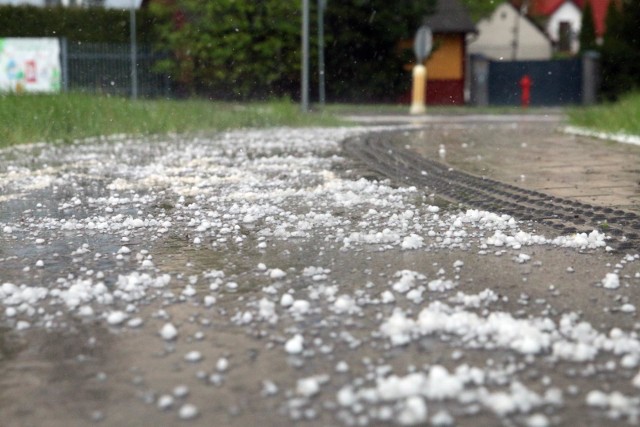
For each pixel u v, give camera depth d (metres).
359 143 11.10
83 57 27.34
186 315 2.91
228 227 4.72
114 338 2.65
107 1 35.16
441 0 36.00
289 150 9.98
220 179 6.97
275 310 2.95
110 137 12.26
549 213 4.96
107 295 3.10
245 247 4.15
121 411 2.07
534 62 33.81
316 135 12.94
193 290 3.21
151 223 4.85
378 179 6.92
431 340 2.58
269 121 15.99
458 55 35.53
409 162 8.34
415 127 15.52
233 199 5.83
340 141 11.52
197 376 2.29
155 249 4.11
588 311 2.92
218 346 2.55
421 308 2.97
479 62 34.47
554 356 2.42
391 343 2.56
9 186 6.59
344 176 7.17
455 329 2.67
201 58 30.69
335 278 3.46
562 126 14.38
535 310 2.94
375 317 2.85
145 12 30.81
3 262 3.83
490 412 2.02
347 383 2.22
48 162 8.60
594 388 2.18
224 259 3.86
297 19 30.80
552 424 1.95
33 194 6.13
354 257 3.88
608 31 32.53
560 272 3.53
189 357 2.43
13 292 3.24
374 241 4.26
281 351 2.50
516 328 2.60
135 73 27.66
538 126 15.58
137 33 30.80
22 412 2.07
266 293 3.21
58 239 4.39
